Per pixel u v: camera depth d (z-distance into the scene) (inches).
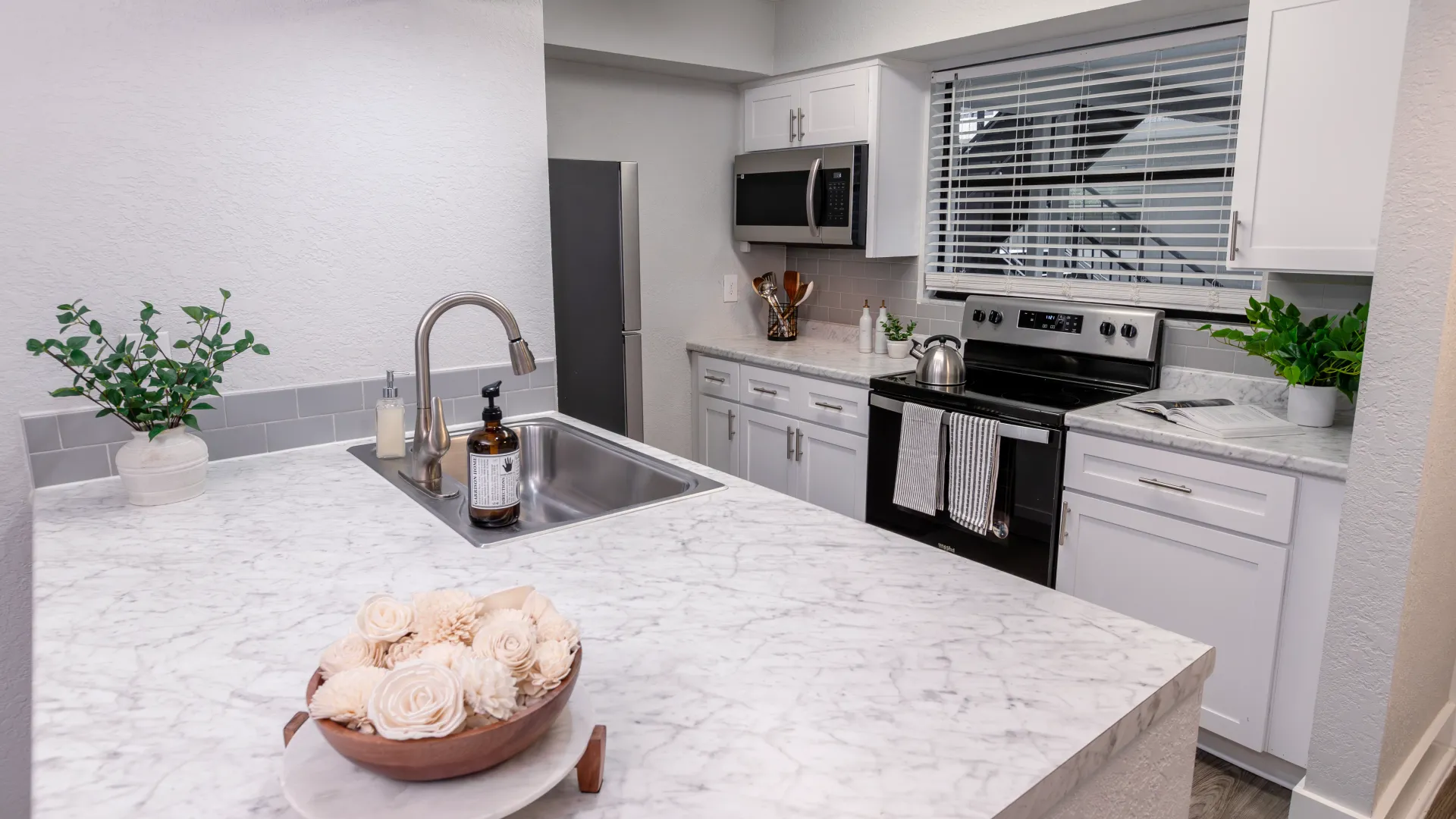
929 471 110.3
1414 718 82.2
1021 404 101.5
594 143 139.4
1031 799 31.4
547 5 120.4
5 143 65.2
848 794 30.9
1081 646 42.6
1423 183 65.7
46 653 41.3
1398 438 69.2
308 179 78.4
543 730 30.5
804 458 133.9
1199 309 110.8
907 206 139.8
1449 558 80.7
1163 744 41.7
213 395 74.1
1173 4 102.8
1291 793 80.3
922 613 46.3
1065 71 123.3
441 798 28.4
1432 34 64.1
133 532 58.6
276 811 29.9
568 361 114.0
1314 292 98.0
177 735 34.5
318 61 77.4
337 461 77.0
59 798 30.5
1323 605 79.4
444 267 87.4
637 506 64.1
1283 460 79.6
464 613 31.9
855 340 153.9
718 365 149.6
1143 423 91.4
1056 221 125.5
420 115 83.6
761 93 150.3
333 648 30.6
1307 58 84.5
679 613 45.9
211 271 74.9
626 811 30.0
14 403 68.1
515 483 61.3
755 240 151.9
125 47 68.6
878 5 129.0
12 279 66.8
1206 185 110.4
